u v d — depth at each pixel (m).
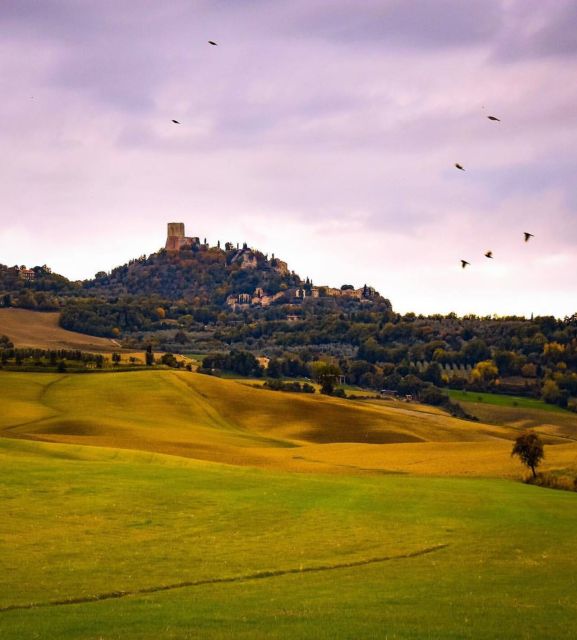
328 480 101.38
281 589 53.84
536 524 78.56
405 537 71.75
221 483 93.62
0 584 53.94
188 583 55.75
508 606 50.06
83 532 70.19
